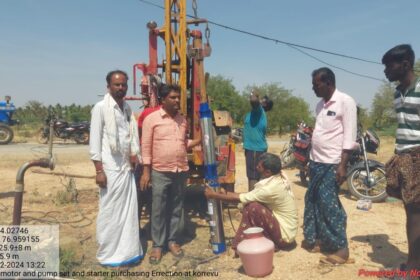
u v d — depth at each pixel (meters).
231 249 4.50
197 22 5.30
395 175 3.45
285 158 9.46
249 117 6.32
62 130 17.83
